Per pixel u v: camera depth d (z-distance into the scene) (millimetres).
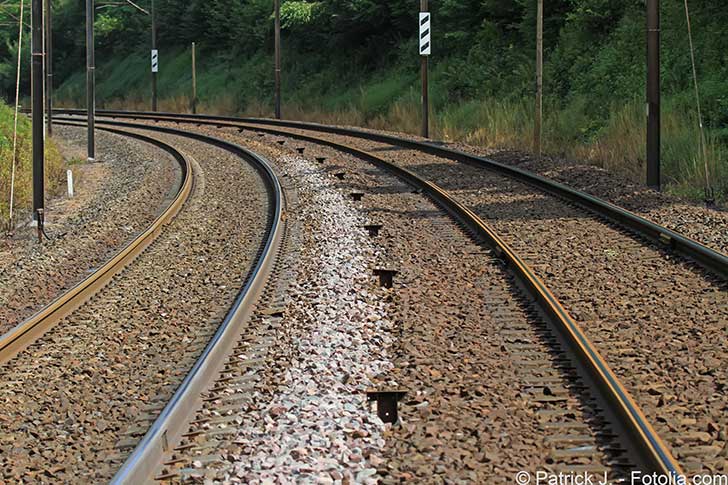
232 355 15992
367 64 91938
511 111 58031
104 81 143750
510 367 14883
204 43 125312
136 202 38125
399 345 16172
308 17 99188
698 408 12750
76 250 28531
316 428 12328
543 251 23938
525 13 67812
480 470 11008
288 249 25359
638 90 47812
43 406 14789
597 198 30578
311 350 15688
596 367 13758
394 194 34750
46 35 77062
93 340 18359
